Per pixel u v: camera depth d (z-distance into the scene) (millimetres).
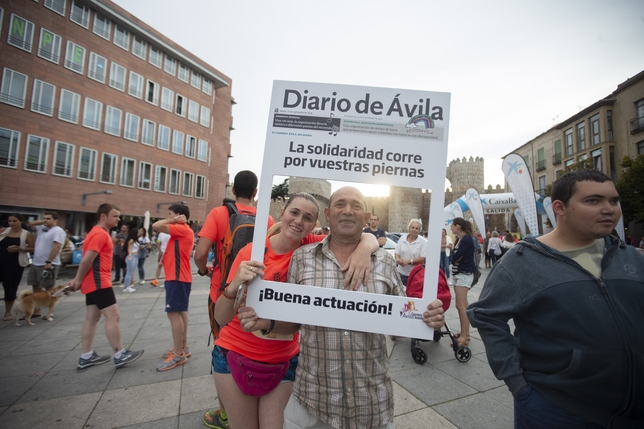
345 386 1368
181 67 27297
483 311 1492
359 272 1450
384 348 1498
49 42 19812
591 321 1237
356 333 1438
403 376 3275
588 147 25625
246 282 1505
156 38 24797
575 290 1289
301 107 1578
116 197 22734
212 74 29172
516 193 7535
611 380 1196
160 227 3285
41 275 5297
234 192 2582
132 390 2910
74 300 6785
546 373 1318
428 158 1500
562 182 1436
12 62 18500
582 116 26219
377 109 1545
